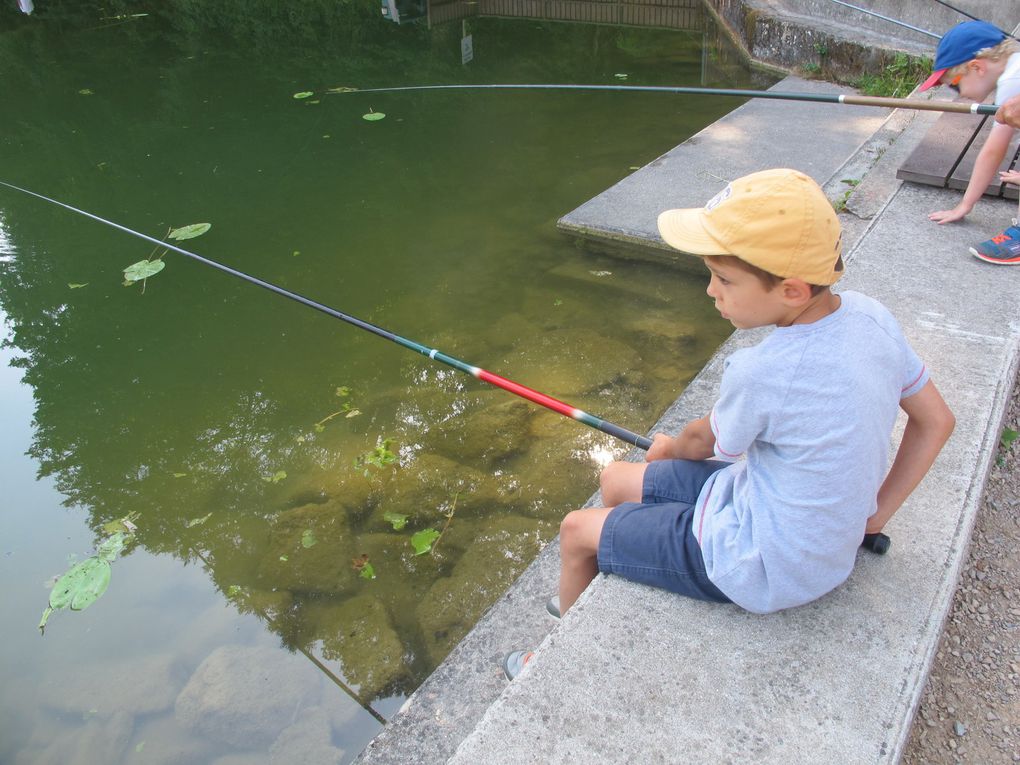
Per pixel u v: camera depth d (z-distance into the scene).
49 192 5.42
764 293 1.33
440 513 2.81
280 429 3.29
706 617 1.63
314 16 9.33
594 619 1.64
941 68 2.78
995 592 1.95
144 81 7.48
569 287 3.97
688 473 1.72
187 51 8.32
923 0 5.89
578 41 8.03
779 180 1.30
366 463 3.05
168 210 5.05
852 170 4.09
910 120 4.41
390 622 2.45
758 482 1.44
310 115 6.43
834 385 1.30
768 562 1.43
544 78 6.95
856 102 2.89
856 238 3.23
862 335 1.33
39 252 4.68
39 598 2.69
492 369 3.45
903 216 3.16
